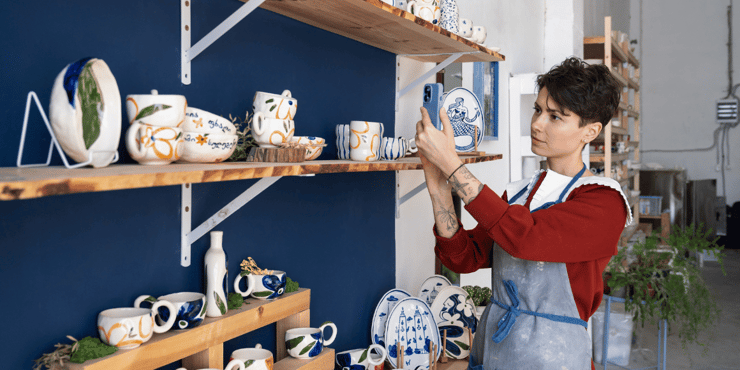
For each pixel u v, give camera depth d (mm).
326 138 1645
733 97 8586
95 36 985
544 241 1006
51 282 946
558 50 4375
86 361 900
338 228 1777
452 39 1598
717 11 8586
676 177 7664
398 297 2020
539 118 1142
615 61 5652
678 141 8914
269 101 1156
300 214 1586
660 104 8992
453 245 1247
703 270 6727
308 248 1630
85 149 754
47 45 912
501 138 3432
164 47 1120
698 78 8758
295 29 1481
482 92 3008
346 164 1141
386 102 1988
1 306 873
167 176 742
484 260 1287
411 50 1907
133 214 1088
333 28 1573
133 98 892
